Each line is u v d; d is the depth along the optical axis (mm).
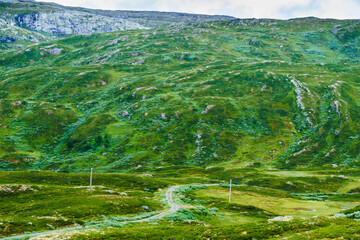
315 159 172875
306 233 32406
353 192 112188
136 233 40125
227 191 105750
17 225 46312
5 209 59219
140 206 68312
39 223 49062
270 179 128625
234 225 44062
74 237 36906
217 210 73875
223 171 150000
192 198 89062
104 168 167250
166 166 169625
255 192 106250
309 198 99750
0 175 95250
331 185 120562
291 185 119500
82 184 99938
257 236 37000
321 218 43094
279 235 36781
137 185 104688
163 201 80875
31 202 65562
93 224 50875
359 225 33531
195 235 39406
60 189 78500
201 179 134125
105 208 61562
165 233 40625
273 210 76312
